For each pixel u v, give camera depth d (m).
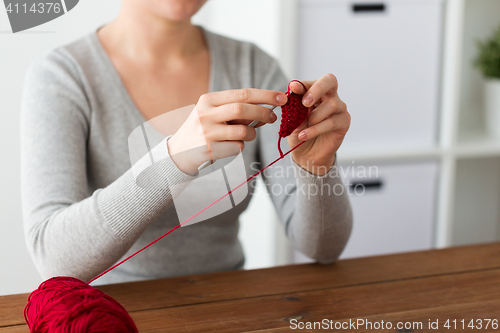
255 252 1.57
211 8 1.59
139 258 0.83
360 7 1.33
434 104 1.45
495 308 0.58
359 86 1.37
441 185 1.48
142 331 0.52
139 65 0.83
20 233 1.07
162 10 0.76
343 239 0.73
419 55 1.40
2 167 1.12
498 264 0.71
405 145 1.45
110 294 0.61
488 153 1.47
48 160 0.69
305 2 1.29
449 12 1.37
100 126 0.79
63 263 0.60
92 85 0.79
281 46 1.28
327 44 1.33
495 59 1.58
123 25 0.83
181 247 0.84
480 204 1.84
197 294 0.61
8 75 1.15
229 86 0.89
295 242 0.78
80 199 0.69
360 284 0.64
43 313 0.41
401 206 1.48
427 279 0.66
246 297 0.60
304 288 0.63
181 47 0.85
